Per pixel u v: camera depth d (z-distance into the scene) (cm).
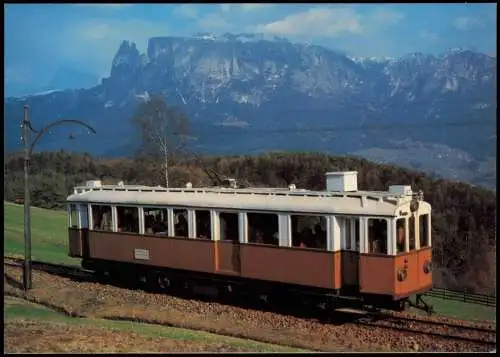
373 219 1471
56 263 2531
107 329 1341
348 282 1530
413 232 1512
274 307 1709
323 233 1557
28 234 1917
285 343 1327
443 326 1436
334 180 1622
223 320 1543
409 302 1513
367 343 1323
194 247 1812
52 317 1538
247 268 1691
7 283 2028
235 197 1750
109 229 2084
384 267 1448
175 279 1927
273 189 1764
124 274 2064
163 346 1183
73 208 2227
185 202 1831
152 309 1656
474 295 2084
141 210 1964
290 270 1602
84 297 1814
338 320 1555
